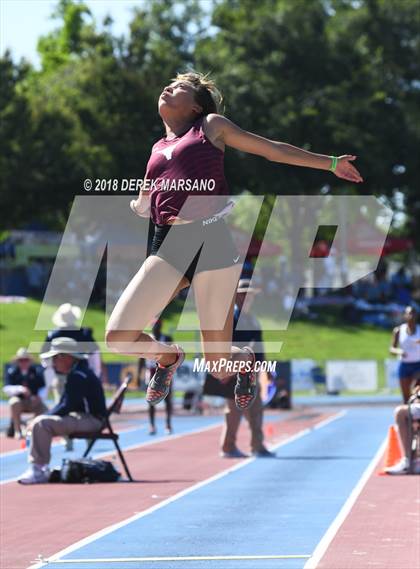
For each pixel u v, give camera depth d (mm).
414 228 123438
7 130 91062
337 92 103125
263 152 10391
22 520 20938
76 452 34906
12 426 41031
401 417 27797
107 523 20500
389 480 26688
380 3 111062
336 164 10461
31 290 99000
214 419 52594
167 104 10555
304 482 26672
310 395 71188
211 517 21172
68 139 92500
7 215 95938
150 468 30250
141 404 62844
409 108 108438
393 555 16703
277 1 111625
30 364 41219
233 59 103938
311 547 17609
